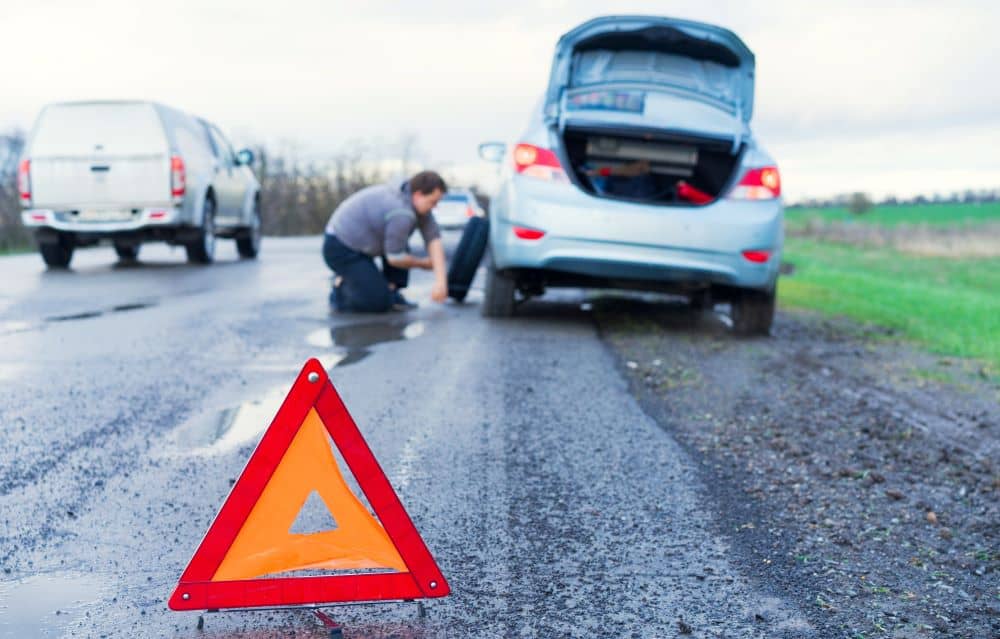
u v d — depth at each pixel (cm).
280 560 260
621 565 310
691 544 329
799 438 479
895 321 1036
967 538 346
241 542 258
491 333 764
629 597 286
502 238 772
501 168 836
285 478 260
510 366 625
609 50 785
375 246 855
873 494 394
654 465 419
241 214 1558
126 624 262
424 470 400
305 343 693
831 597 290
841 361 740
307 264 1448
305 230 4997
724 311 1010
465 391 547
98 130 1287
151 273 1239
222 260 1536
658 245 738
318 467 262
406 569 265
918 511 375
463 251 952
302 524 335
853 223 3762
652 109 763
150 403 500
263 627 262
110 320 782
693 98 787
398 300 906
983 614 281
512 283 839
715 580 300
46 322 767
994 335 928
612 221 738
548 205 744
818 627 270
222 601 256
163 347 662
